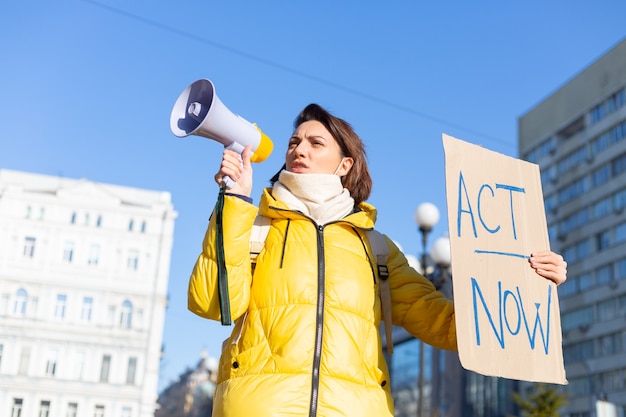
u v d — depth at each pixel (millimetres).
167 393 87750
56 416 44500
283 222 3146
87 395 45250
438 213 13898
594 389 45500
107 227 48406
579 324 47906
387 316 3213
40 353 45344
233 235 2922
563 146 52312
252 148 3139
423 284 3387
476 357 2973
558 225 51781
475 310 3047
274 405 2732
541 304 3256
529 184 3477
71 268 47281
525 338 3141
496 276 3176
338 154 3363
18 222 47312
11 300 45875
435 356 59625
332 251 3074
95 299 47031
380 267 3240
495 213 3293
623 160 46656
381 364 3045
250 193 3043
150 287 47844
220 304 2859
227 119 3051
